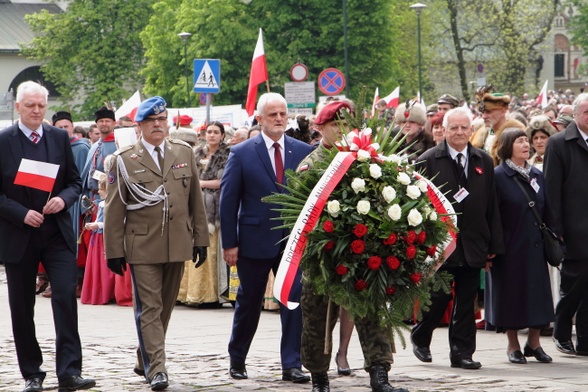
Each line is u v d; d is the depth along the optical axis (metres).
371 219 8.79
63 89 78.88
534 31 72.94
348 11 63.41
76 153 19.20
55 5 89.31
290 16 62.59
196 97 64.56
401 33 65.88
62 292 10.05
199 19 63.25
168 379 10.16
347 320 10.75
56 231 10.20
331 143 9.67
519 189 12.02
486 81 72.62
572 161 12.10
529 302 11.77
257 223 10.73
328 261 8.84
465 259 11.24
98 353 12.42
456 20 69.94
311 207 8.79
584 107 12.09
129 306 17.92
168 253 10.40
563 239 12.15
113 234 10.42
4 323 15.56
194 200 10.71
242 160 10.83
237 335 10.68
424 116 14.31
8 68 83.44
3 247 10.14
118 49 76.88
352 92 64.38
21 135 10.21
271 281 16.31
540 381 10.21
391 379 10.37
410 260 8.95
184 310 16.97
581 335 12.26
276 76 63.78
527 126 15.38
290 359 10.45
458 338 11.31
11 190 10.13
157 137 10.49
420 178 9.20
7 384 10.62
